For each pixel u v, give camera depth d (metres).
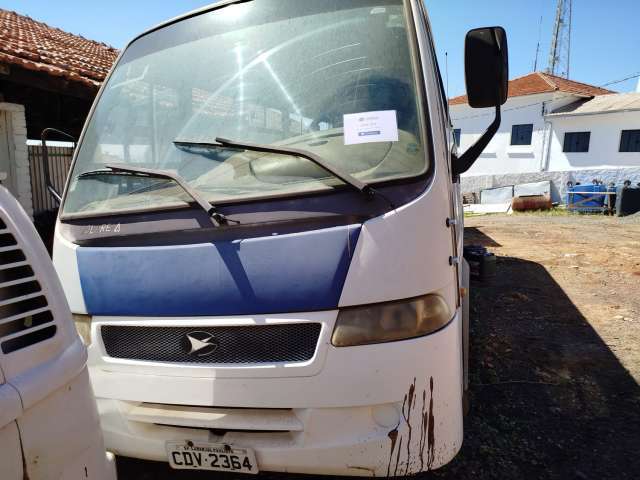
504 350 3.93
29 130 8.12
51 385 1.17
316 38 2.26
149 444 1.93
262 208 1.82
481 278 3.89
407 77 2.03
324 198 1.78
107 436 2.00
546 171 19.89
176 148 2.21
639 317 4.75
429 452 1.77
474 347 3.99
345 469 1.74
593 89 24.45
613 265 7.20
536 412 2.96
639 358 3.73
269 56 2.30
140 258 1.89
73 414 1.25
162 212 1.97
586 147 20.12
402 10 2.20
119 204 2.10
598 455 2.52
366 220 1.72
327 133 2.03
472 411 2.97
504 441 2.65
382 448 1.72
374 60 2.11
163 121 2.33
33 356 1.15
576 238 9.91
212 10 2.57
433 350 1.75
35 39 8.69
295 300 1.71
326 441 1.73
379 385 1.70
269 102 2.18
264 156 2.02
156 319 1.85
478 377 3.44
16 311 1.16
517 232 11.00
